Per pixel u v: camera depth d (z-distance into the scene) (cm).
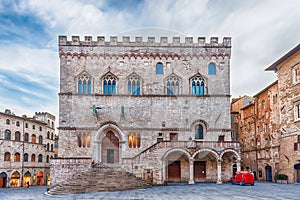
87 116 2873
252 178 4291
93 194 3155
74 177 3731
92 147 2928
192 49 4203
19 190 4644
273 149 5588
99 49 4272
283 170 5131
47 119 8619
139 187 3750
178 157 4912
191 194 2998
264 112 6097
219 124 3369
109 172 3588
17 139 7162
